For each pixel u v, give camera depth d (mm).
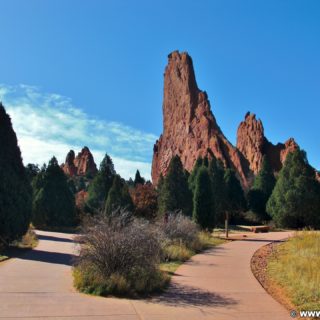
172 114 164750
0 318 7586
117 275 10438
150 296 10094
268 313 8742
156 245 12430
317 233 25562
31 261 15508
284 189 45438
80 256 11266
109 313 8266
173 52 172750
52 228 39406
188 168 137375
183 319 8109
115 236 11164
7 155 20969
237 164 121812
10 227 20266
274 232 36406
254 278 12898
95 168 181000
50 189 40688
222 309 8984
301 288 10664
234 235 31750
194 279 12562
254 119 134125
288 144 124250
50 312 8109
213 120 143750
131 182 103062
